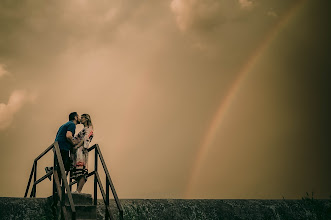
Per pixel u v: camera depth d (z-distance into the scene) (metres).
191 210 6.41
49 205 5.43
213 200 6.68
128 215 5.93
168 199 6.41
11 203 5.31
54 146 5.23
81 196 5.27
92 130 5.91
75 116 6.05
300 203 7.12
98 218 5.69
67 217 4.73
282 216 6.87
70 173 5.69
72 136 5.70
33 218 5.29
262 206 6.88
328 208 7.14
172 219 6.21
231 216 6.59
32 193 6.20
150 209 6.15
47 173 5.67
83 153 5.72
